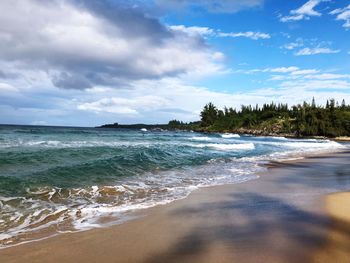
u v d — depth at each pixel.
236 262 5.27
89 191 10.70
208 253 5.68
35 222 7.39
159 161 19.45
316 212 8.38
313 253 5.63
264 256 5.51
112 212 8.38
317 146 44.78
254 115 153.38
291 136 110.38
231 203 9.52
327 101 127.88
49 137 41.09
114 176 13.87
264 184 12.95
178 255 5.61
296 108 139.12
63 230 6.88
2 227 6.99
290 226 7.22
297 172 16.80
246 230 6.96
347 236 6.55
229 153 27.97
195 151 27.31
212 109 167.12
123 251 5.77
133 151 22.25
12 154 17.42
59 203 9.12
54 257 5.47
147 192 11.00
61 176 12.70
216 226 7.27
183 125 195.88
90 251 5.75
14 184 10.70
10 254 5.56
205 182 13.36
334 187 12.28
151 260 5.40
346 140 92.25
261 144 44.91
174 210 8.67
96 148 22.97
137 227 7.16
